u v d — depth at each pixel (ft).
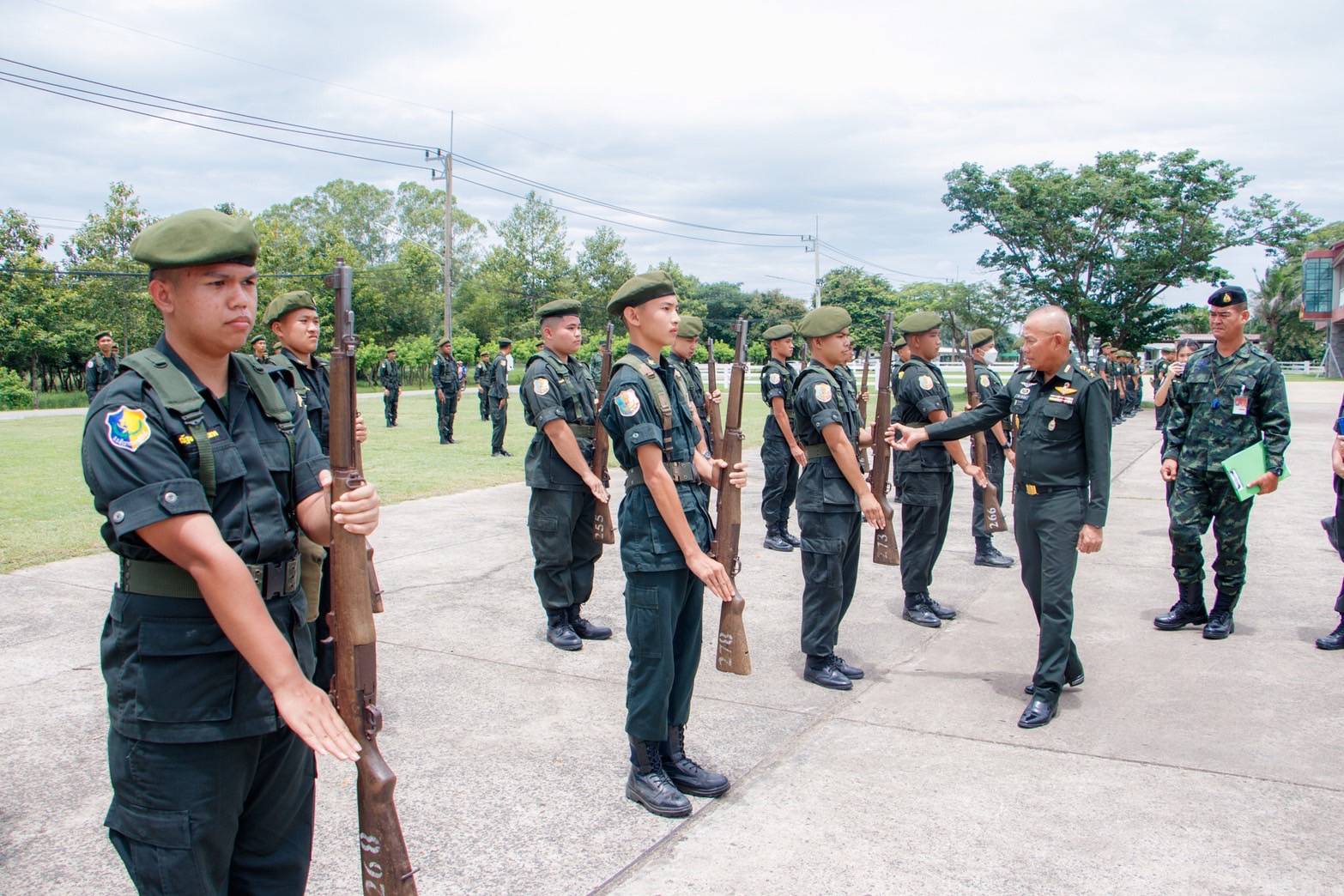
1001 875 9.38
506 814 10.63
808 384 14.55
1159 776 11.64
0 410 92.94
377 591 14.32
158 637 5.90
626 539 10.85
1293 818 10.55
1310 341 199.52
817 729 13.19
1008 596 20.66
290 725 5.66
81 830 10.24
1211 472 16.90
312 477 6.78
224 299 6.09
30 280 109.29
